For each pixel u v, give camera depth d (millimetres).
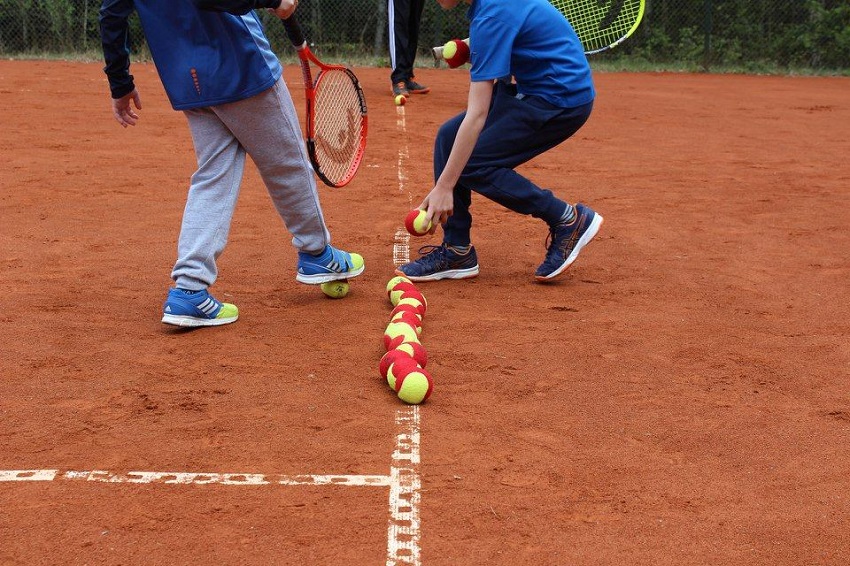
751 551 2381
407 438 2934
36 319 3943
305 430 2975
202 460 2770
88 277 4598
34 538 2355
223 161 3838
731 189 7227
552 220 4555
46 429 2938
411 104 11883
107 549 2316
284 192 3980
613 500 2604
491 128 4348
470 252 4715
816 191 7184
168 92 3689
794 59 19938
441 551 2338
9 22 18547
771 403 3271
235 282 4590
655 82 16578
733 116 11781
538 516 2510
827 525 2508
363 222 5980
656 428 3055
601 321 4098
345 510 2514
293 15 3732
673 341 3859
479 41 3975
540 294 4508
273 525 2438
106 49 3674
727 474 2770
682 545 2398
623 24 5379
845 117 11883
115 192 6617
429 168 7902
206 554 2305
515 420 3084
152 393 3223
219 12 3502
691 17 20312
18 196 6410
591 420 3100
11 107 10688
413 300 3930
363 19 20016
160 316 4047
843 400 3305
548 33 4219
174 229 5617
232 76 3613
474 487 2650
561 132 4395
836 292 4613
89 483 2627
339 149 4457
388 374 3248
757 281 4789
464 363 3562
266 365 3500
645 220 6145
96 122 9812
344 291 4359
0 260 4863
